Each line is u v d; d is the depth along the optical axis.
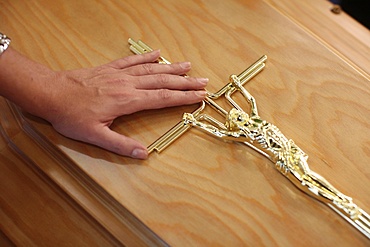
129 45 0.82
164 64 0.77
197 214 0.69
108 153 0.73
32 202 0.74
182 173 0.72
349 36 0.86
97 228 0.73
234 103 0.76
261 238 0.68
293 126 0.76
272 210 0.70
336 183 0.72
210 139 0.75
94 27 0.84
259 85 0.79
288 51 0.82
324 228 0.69
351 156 0.73
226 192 0.71
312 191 0.70
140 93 0.74
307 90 0.79
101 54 0.81
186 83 0.76
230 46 0.83
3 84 0.70
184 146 0.74
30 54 0.81
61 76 0.73
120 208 0.71
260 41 0.83
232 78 0.77
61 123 0.72
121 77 0.74
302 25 0.86
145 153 0.72
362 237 0.68
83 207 0.72
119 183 0.71
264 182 0.72
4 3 0.86
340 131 0.75
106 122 0.73
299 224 0.69
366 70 0.83
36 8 0.85
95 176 0.72
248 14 0.86
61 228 0.73
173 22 0.85
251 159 0.73
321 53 0.82
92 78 0.74
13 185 0.75
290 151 0.71
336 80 0.79
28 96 0.71
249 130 0.72
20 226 0.73
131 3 0.87
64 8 0.86
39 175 0.76
